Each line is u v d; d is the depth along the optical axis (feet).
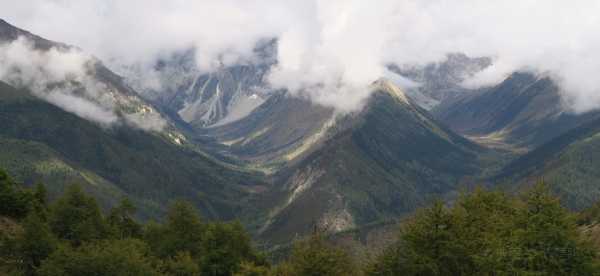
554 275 161.58
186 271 294.05
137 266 245.04
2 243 256.93
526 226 175.83
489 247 182.60
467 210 226.38
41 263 236.63
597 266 161.79
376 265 200.13
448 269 187.42
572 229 169.07
